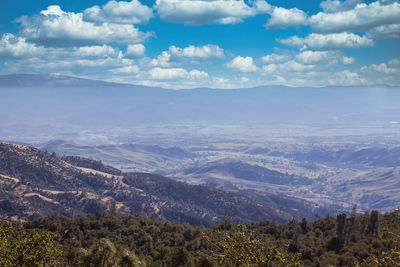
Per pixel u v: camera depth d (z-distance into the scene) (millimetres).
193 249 110312
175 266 88250
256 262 26641
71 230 129125
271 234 129250
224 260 27281
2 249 32125
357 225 120750
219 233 28609
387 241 94250
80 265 34156
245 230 28375
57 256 34781
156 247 113000
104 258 33969
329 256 98062
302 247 108438
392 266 26625
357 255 92938
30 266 32250
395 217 119938
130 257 34719
